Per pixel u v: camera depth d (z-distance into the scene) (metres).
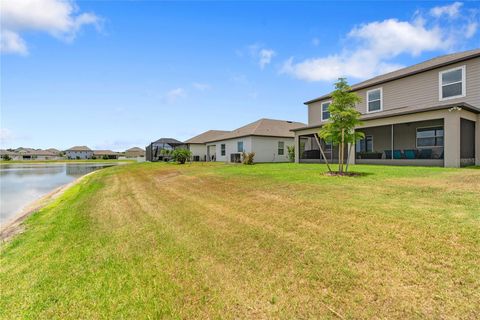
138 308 2.49
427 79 12.96
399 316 2.07
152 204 7.29
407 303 2.20
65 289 2.98
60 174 27.86
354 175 8.52
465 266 2.62
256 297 2.53
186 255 3.64
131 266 3.42
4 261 4.23
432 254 2.91
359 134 9.02
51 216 7.31
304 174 9.53
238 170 12.73
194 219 5.32
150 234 4.69
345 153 17.34
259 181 8.62
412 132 15.12
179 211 6.11
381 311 2.15
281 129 26.11
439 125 13.90
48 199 11.62
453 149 10.27
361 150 18.06
